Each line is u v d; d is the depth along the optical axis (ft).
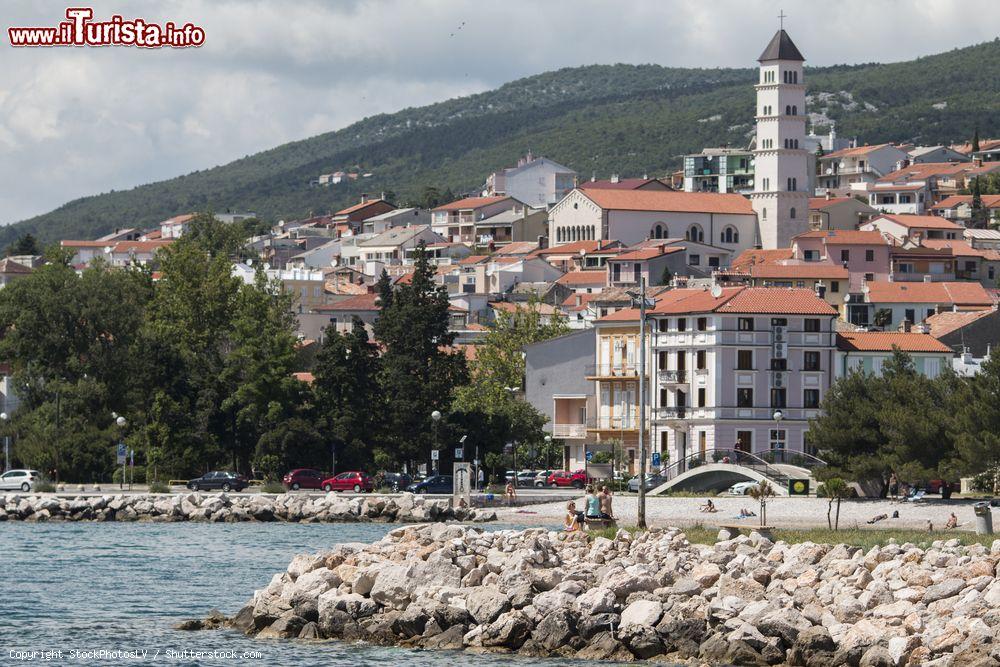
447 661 323.98
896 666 295.48
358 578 364.99
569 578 354.74
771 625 314.35
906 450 581.94
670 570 350.23
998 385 565.12
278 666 320.09
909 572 342.64
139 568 480.64
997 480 587.68
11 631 359.66
